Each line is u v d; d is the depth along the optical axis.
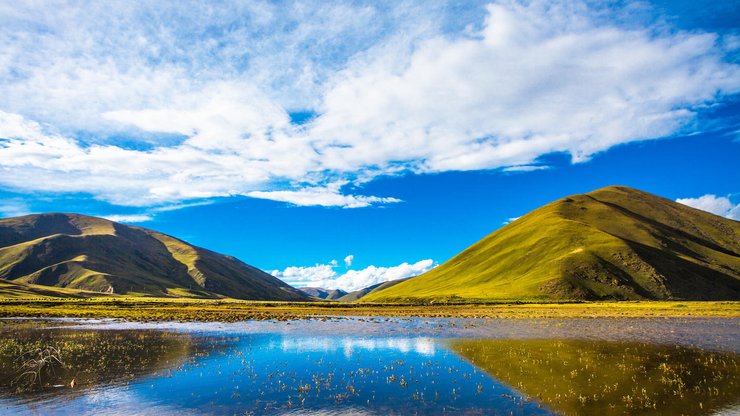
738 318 84.88
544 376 31.92
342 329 68.62
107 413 23.44
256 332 64.06
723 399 25.44
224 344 50.56
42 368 35.28
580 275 164.25
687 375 31.98
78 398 26.33
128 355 42.19
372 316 105.56
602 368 34.75
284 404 25.00
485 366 35.94
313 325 76.88
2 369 34.62
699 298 154.50
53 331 65.50
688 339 52.50
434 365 36.66
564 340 52.22
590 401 25.25
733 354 41.44
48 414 23.33
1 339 54.28
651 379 30.73
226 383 30.19
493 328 68.12
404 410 23.78
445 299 163.50
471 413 23.19
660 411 23.27
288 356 41.84
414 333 61.56
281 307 145.12
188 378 31.81
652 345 47.50
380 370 34.59
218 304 157.12
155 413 23.42
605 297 150.25
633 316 90.00
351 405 24.75
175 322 84.44
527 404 24.77
